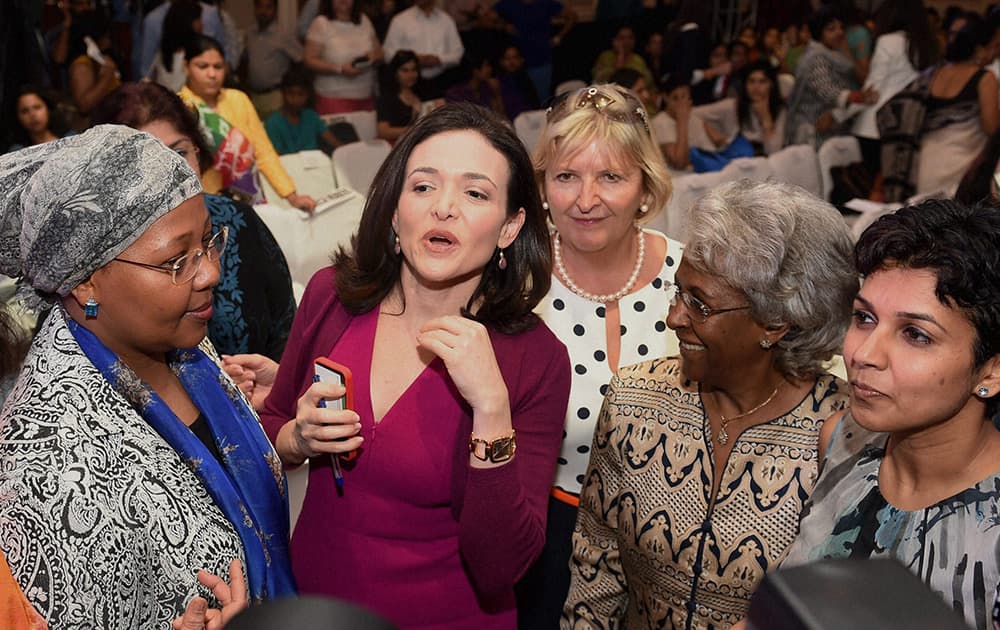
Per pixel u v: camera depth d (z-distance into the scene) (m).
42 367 1.10
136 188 1.05
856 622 0.34
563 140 1.83
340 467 1.41
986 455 0.95
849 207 5.12
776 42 6.35
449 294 1.40
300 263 3.85
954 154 5.38
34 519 0.96
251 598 1.18
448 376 1.38
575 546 1.53
